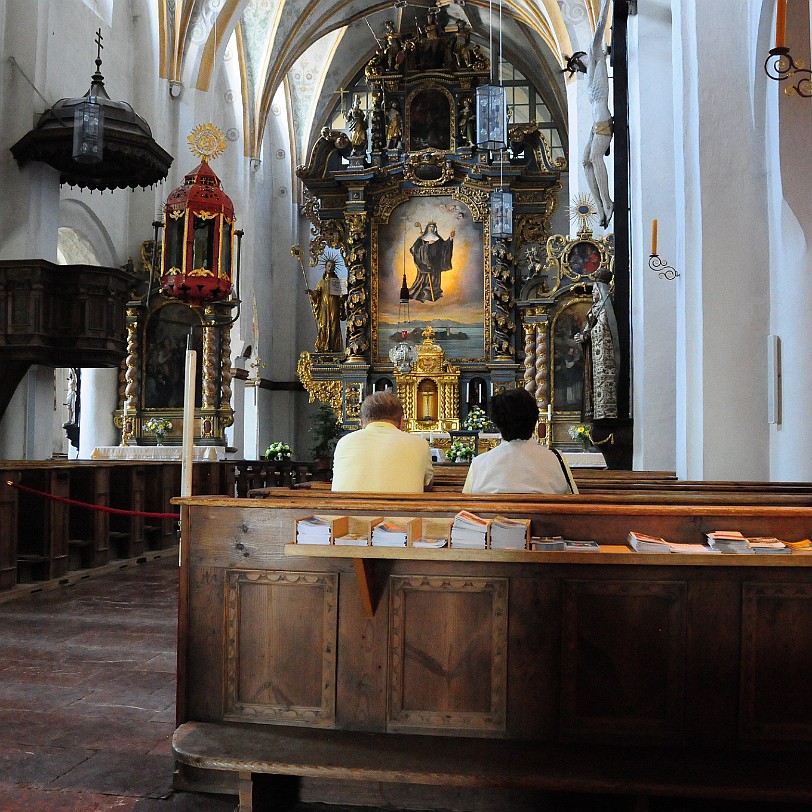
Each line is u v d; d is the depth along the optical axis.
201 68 19.27
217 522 3.82
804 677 3.50
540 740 3.57
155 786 3.75
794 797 3.12
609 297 11.93
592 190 12.59
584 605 3.58
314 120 28.70
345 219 23.69
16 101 13.28
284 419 27.42
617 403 11.66
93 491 9.80
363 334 23.31
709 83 8.20
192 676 3.81
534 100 29.42
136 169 13.40
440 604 3.64
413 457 4.54
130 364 17.66
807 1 7.19
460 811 3.53
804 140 7.45
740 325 8.09
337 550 3.47
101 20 16.84
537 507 3.65
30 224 13.09
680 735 3.52
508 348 22.73
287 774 3.37
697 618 3.54
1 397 12.55
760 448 8.04
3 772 3.88
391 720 3.65
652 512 3.60
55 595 8.37
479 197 23.31
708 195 8.16
